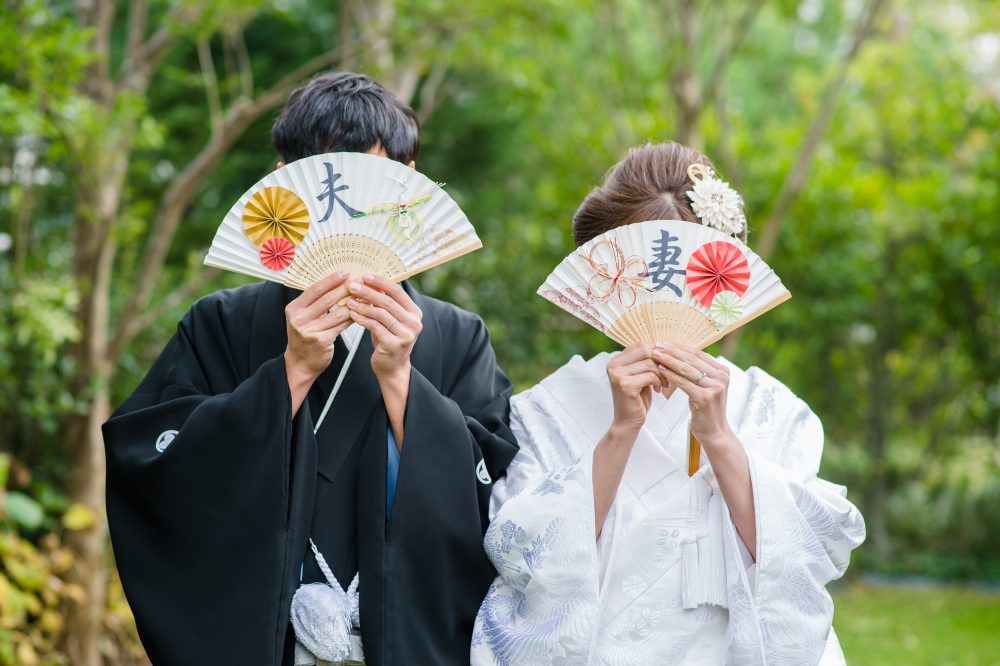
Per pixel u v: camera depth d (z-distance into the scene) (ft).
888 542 45.65
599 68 32.14
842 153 36.70
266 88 36.17
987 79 40.73
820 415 47.09
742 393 7.96
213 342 8.02
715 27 32.30
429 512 7.34
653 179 7.77
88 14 17.67
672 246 7.06
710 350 28.76
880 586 40.09
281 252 6.98
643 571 7.27
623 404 7.09
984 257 36.32
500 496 7.72
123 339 17.51
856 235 36.58
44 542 17.29
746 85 42.63
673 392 7.81
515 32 22.26
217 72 35.73
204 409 7.17
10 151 19.07
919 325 42.80
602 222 7.85
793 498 7.19
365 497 7.41
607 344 29.01
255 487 7.07
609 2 30.63
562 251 30.91
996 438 46.68
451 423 7.54
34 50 14.29
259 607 7.06
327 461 7.55
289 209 6.93
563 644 7.04
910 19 37.73
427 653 7.31
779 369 46.80
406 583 7.29
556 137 34.27
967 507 46.44
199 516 7.14
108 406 18.44
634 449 7.59
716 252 7.02
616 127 31.17
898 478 48.88
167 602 7.20
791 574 7.02
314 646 7.11
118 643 18.49
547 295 7.30
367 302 7.00
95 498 17.42
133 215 18.30
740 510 7.14
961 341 41.32
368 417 7.68
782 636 6.97
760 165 33.55
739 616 6.98
